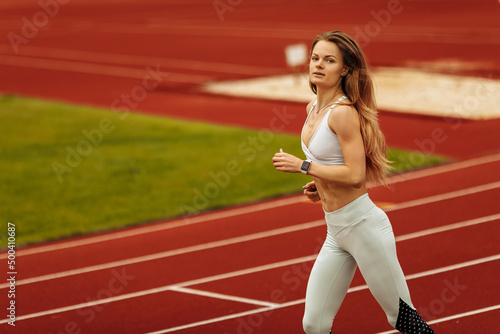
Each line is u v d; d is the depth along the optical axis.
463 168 22.81
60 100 38.12
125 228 19.84
